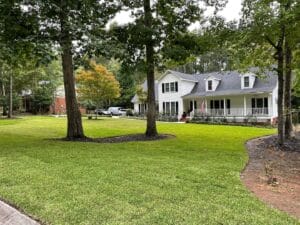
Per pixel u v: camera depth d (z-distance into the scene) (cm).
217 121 2938
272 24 1088
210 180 640
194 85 3684
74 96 1373
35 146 1091
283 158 1044
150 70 1481
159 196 520
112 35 1369
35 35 1109
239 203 500
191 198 515
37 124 2358
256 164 888
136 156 912
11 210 457
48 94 4466
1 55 1034
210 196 532
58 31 1116
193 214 443
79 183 591
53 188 557
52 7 1098
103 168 729
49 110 4650
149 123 1551
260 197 553
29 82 3894
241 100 3194
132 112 4209
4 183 588
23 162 792
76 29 1097
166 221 417
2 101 3750
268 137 1627
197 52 1422
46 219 424
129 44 1429
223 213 450
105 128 2080
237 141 1369
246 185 633
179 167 762
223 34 1212
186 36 1420
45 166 743
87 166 750
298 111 2197
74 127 1359
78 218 426
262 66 1451
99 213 442
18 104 4194
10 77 3353
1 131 1759
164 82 3747
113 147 1096
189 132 1781
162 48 1430
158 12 1462
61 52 1099
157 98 3947
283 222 427
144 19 1438
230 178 666
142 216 432
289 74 1595
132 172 692
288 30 1107
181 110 3581
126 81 4994
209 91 3403
